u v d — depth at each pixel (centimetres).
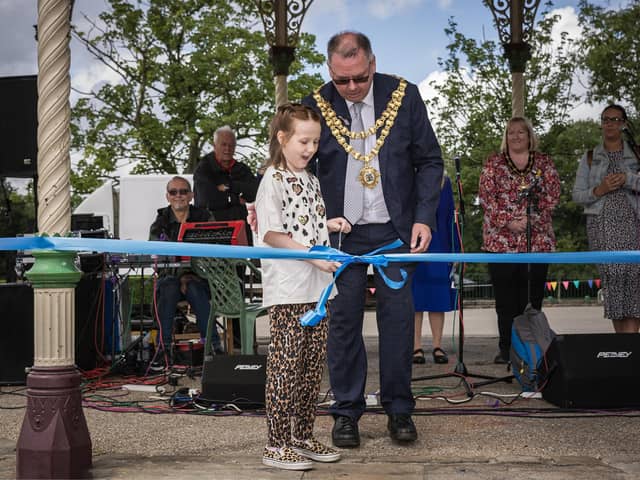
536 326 515
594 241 638
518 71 808
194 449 380
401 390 387
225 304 605
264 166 374
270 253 314
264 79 2114
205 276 611
